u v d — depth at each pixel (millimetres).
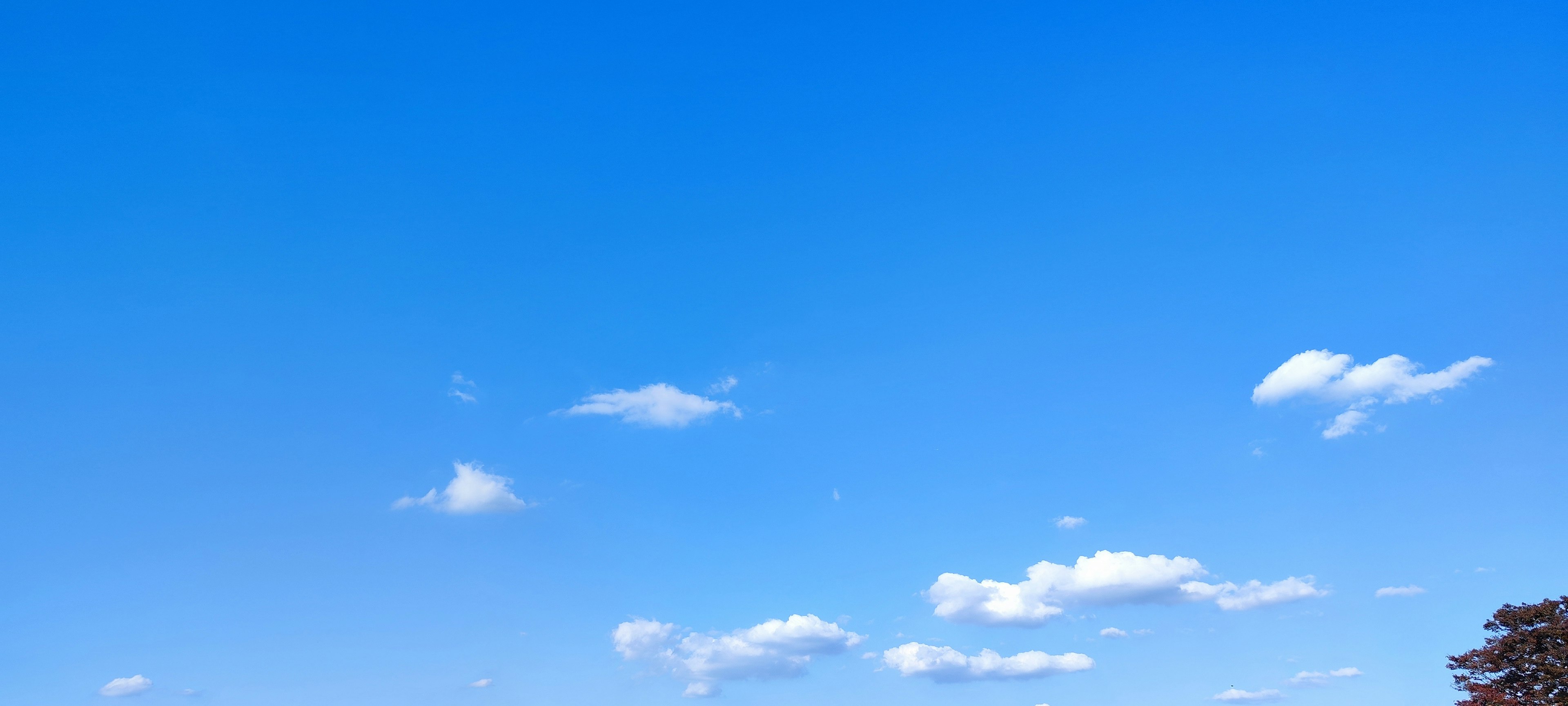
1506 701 46750
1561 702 45969
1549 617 48625
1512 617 49812
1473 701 48094
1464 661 50531
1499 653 49125
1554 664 47000
